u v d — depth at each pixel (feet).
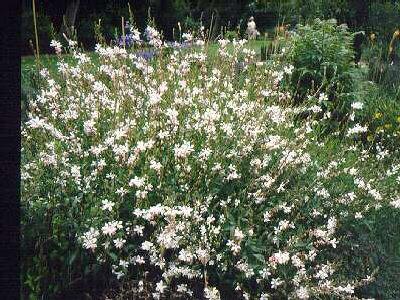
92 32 44.39
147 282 10.75
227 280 11.21
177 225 10.43
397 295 12.89
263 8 49.96
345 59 23.57
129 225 10.86
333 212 13.62
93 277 10.55
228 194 12.22
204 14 52.26
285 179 13.21
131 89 14.16
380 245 13.75
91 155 11.73
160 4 49.26
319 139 18.26
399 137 21.12
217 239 11.28
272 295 11.28
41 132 12.01
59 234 10.42
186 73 15.31
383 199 15.05
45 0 40.09
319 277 11.86
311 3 40.32
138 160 11.34
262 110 14.55
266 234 12.12
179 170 11.64
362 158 16.71
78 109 13.03
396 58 37.68
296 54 23.09
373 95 25.46
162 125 12.23
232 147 12.90
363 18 38.96
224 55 16.92
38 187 10.68
